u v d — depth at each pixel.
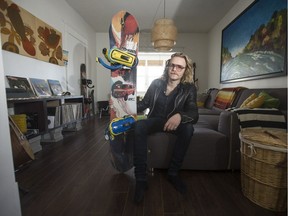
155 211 1.12
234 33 3.36
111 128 1.40
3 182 0.47
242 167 1.29
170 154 1.57
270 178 1.10
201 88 5.24
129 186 1.41
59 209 1.14
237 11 3.38
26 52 2.23
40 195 1.29
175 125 1.34
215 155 1.56
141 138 1.31
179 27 4.71
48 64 2.75
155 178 1.52
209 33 5.00
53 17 2.90
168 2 3.43
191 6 3.57
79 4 3.48
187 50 5.19
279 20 2.20
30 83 2.29
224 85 3.92
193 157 1.57
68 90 3.42
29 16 2.29
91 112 4.56
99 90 5.28
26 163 1.42
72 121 2.84
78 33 3.92
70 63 3.52
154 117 1.55
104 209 1.14
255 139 1.13
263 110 1.56
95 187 1.39
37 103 2.03
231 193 1.30
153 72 5.38
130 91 1.60
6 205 0.48
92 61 4.86
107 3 3.47
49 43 2.73
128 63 1.52
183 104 1.50
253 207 1.15
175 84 1.53
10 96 1.82
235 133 1.54
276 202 1.10
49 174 1.60
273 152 1.06
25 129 1.80
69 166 1.76
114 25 1.59
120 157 1.55
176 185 1.34
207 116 2.43
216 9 3.69
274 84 2.37
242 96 2.54
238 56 3.22
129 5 3.55
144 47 5.16
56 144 2.41
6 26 1.93
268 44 2.41
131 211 1.12
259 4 2.59
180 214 1.10
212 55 4.77
